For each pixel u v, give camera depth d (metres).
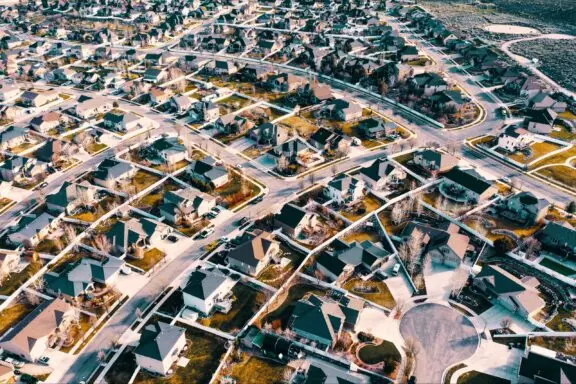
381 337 87.81
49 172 142.38
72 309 92.12
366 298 96.50
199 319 92.19
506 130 157.75
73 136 163.12
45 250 111.00
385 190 131.12
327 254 104.62
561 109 176.50
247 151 152.88
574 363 81.19
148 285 100.56
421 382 79.25
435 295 97.06
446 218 118.81
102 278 99.50
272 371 81.31
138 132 165.88
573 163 142.75
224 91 196.12
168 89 195.62
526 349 84.25
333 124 169.25
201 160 140.50
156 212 123.19
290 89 196.50
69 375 81.62
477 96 191.00
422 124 170.00
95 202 127.50
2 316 93.94
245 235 111.31
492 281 96.31
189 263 106.56
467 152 151.12
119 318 92.75
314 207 124.12
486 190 123.19
